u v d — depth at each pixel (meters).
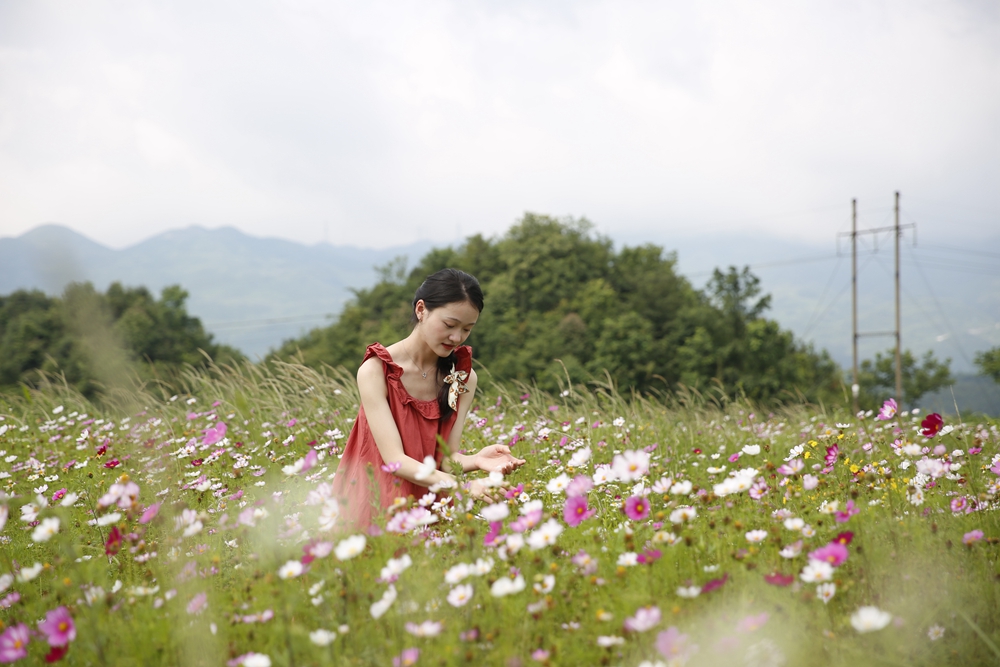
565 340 45.66
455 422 2.93
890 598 1.78
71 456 4.35
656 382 41.38
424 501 2.31
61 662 1.64
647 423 4.80
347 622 1.70
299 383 5.56
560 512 2.43
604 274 57.53
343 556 1.87
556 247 55.88
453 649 1.53
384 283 60.56
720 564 1.82
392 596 1.66
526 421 5.02
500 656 1.53
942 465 2.58
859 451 3.38
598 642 1.55
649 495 2.55
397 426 2.71
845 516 2.01
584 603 1.76
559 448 3.74
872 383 49.53
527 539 2.00
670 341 45.88
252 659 1.54
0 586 1.97
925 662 1.56
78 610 1.78
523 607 1.73
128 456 3.85
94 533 2.71
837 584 1.77
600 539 2.06
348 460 2.80
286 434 4.55
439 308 2.66
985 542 2.01
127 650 1.63
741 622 1.54
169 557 2.11
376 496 2.19
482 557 1.96
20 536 2.80
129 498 2.22
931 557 1.94
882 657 1.52
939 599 1.76
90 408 6.02
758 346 45.44
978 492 2.39
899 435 3.52
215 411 5.25
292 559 2.04
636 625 1.52
